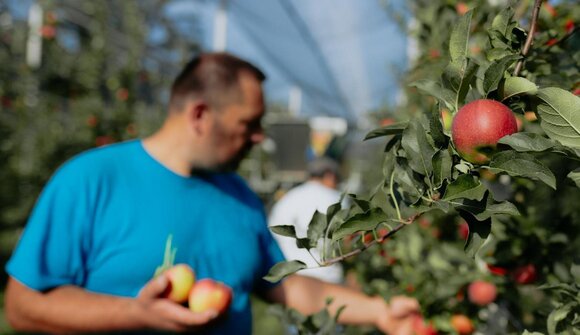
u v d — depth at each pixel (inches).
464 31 30.5
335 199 146.7
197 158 72.1
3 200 277.4
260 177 438.0
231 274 72.6
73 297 62.4
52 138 285.6
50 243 64.9
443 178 28.1
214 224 72.4
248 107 72.2
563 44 40.7
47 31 305.0
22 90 298.7
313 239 34.9
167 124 73.2
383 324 74.3
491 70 28.0
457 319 64.8
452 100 30.0
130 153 71.6
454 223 79.0
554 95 27.6
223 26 323.6
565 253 51.7
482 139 27.6
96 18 316.5
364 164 340.5
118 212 67.7
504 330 69.5
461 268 66.5
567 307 36.1
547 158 42.6
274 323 217.6
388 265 91.4
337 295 77.9
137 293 66.9
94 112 289.0
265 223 82.0
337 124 328.2
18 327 64.9
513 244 52.4
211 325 60.5
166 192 69.9
